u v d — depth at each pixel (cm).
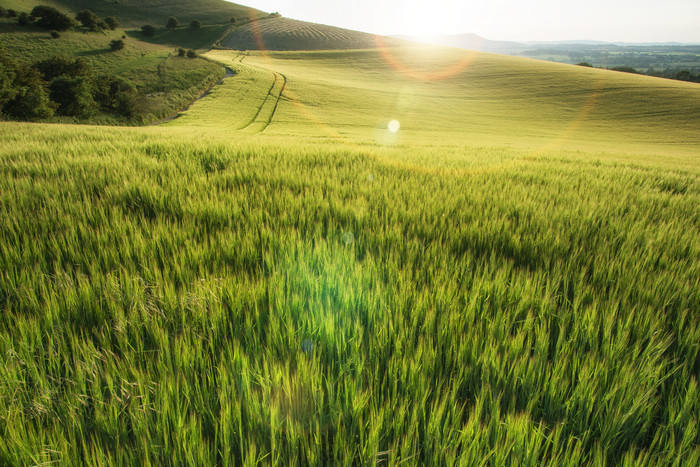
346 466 124
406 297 215
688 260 296
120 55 6744
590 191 536
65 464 121
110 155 620
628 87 5938
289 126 3872
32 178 449
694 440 140
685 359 176
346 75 7775
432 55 9919
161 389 145
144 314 188
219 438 136
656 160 1483
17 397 144
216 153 694
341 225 343
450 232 335
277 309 202
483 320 204
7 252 248
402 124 4369
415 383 158
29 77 3062
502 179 612
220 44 10438
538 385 158
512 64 8412
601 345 188
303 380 152
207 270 235
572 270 271
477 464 125
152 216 361
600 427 145
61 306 195
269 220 342
